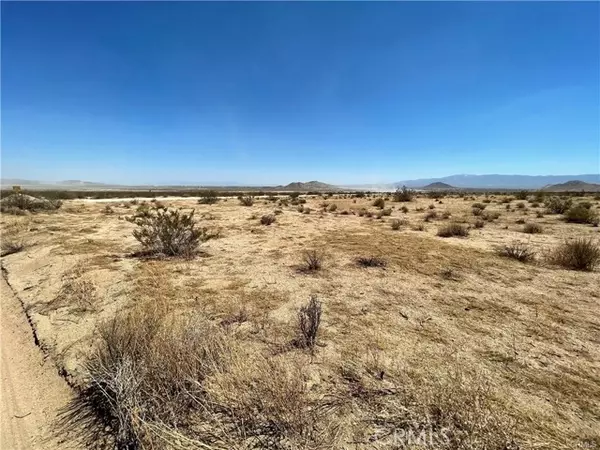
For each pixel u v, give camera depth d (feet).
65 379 11.07
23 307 17.29
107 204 94.43
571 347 12.18
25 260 26.27
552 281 19.94
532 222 47.19
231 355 10.39
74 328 14.26
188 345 9.95
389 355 11.53
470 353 11.70
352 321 14.40
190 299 16.94
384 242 32.09
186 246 27.20
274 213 64.18
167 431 7.41
